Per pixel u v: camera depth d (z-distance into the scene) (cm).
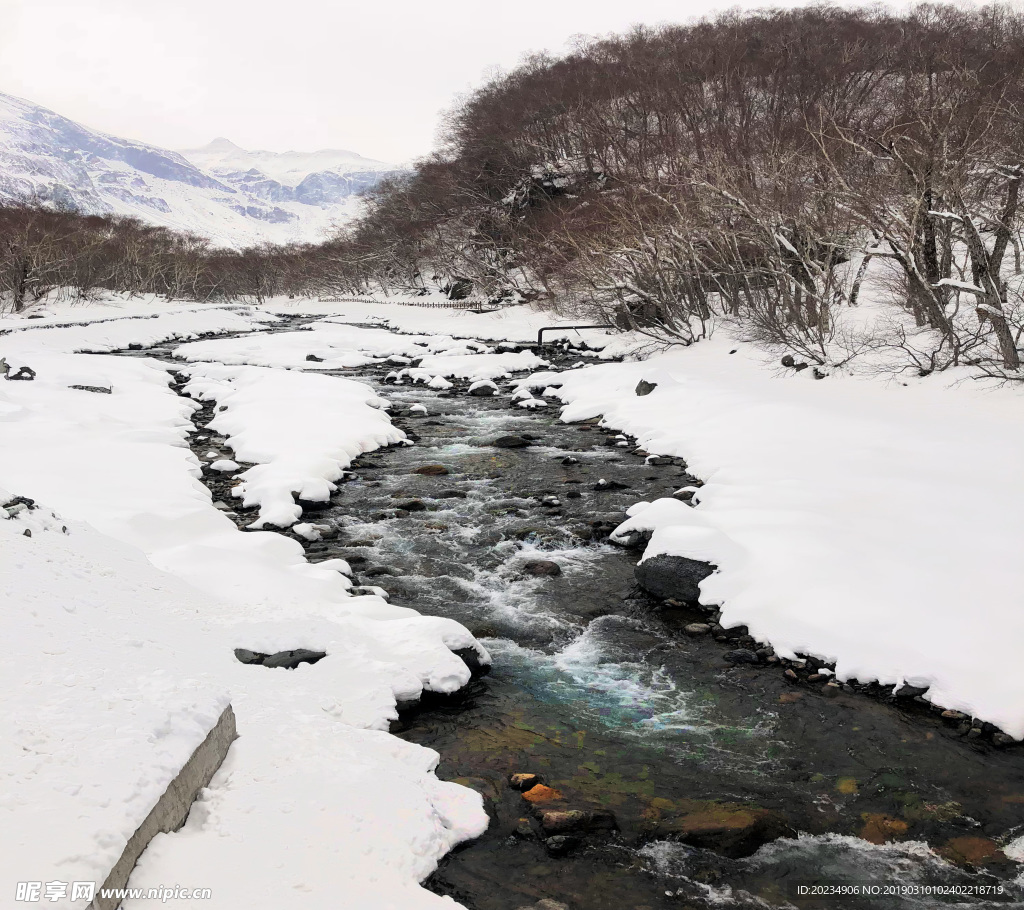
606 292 2525
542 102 5006
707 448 1235
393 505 1052
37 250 4191
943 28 4931
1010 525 772
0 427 1255
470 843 418
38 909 248
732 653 639
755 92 4416
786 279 1891
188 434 1465
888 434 1138
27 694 380
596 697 582
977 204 1634
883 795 465
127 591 596
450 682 571
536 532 942
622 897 386
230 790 384
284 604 661
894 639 604
